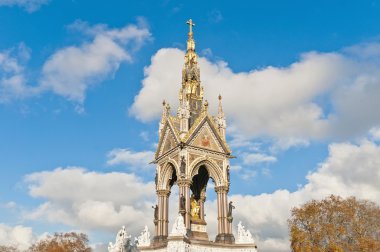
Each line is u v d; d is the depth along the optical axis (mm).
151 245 74438
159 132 84562
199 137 78500
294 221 109188
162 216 78000
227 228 74875
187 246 67000
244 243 73125
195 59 88750
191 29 91812
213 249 70750
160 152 82625
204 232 76375
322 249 101562
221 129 83250
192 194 81750
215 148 79875
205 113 80938
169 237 65812
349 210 103500
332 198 107375
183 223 68312
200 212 80500
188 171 75000
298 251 104188
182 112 79312
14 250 145625
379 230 103438
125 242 45812
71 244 146250
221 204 76812
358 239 100688
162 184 80250
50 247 143500
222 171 79000
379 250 97312
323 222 104062
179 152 76562
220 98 85875
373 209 105750
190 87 85812
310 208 106750
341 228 101000
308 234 104750
